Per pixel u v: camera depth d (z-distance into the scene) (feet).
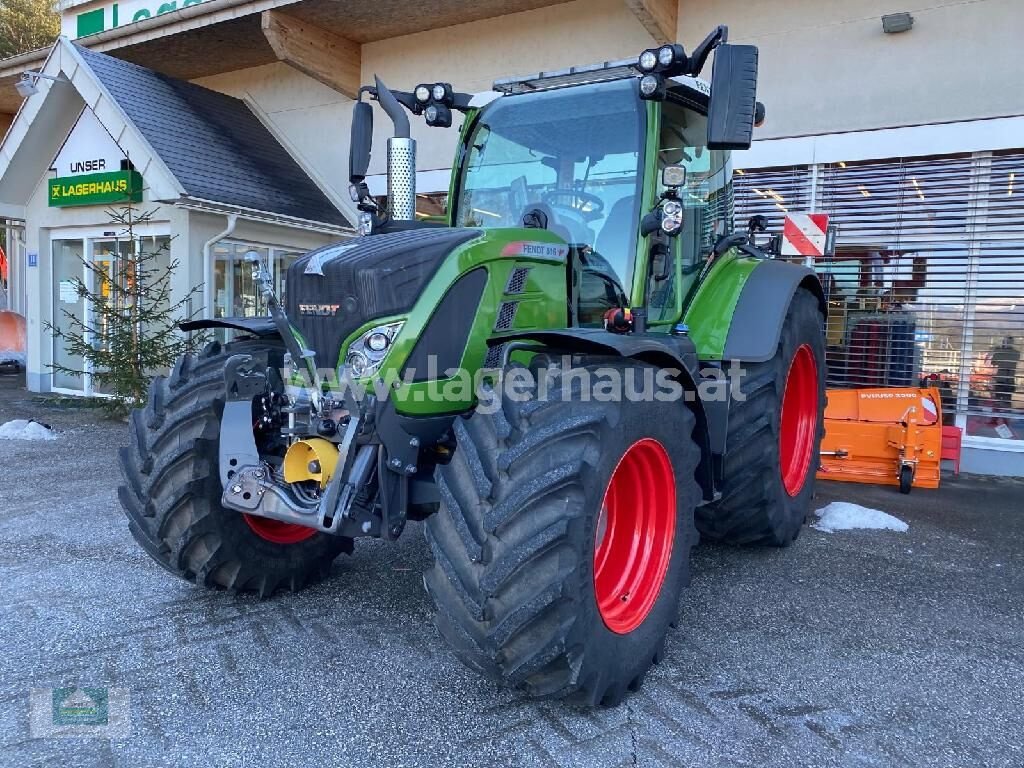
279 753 8.16
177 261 29.55
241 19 33.12
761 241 25.96
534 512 8.21
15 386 37.99
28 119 32.12
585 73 12.42
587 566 8.32
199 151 32.27
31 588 12.52
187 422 11.00
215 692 9.36
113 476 20.18
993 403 23.08
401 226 11.47
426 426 9.60
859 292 24.80
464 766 7.98
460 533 8.29
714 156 14.29
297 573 12.35
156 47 36.73
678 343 11.53
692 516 10.46
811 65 24.80
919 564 14.52
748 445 13.42
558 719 8.91
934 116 23.07
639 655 9.32
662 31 26.48
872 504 18.81
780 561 14.61
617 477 9.93
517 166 12.59
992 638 11.32
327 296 9.55
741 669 10.25
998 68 22.08
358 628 11.22
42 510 16.99
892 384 24.49
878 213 24.30
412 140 11.78
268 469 9.89
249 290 32.22
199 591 12.51
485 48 32.17
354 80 35.19
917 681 9.98
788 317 14.40
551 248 10.82
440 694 9.41
